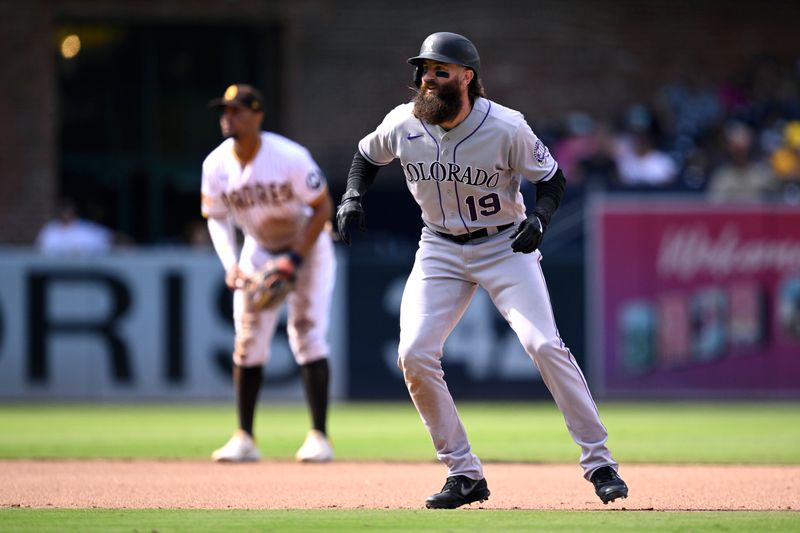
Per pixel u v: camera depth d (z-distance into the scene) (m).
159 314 45.09
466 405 45.72
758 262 47.50
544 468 25.70
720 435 34.19
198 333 45.19
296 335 26.61
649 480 23.19
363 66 64.06
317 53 63.72
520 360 46.41
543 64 65.31
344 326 46.09
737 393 47.47
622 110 65.69
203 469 24.95
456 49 17.16
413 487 21.67
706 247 47.50
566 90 65.44
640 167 53.44
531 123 65.06
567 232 47.12
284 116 63.19
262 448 30.28
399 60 64.31
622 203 47.31
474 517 17.05
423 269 18.27
